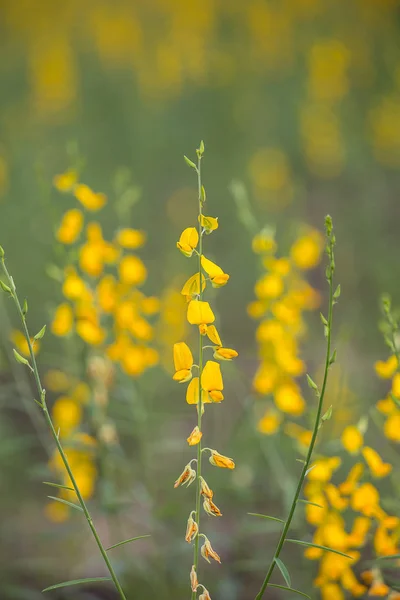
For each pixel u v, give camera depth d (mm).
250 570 4469
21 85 17688
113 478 4586
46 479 4863
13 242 9500
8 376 6516
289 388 3883
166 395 6555
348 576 3266
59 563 4906
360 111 16750
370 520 3277
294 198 12570
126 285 3875
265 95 17406
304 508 4094
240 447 5301
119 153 14352
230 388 6824
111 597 4609
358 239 11227
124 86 17422
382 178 13898
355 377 6855
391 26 18953
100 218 10727
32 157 12906
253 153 14391
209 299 5691
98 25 19500
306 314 8781
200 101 16609
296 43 19531
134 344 4117
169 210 12133
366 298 9531
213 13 20203
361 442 3258
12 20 20594
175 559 4578
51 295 8211
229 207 12180
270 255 3963
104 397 4168
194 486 5324
